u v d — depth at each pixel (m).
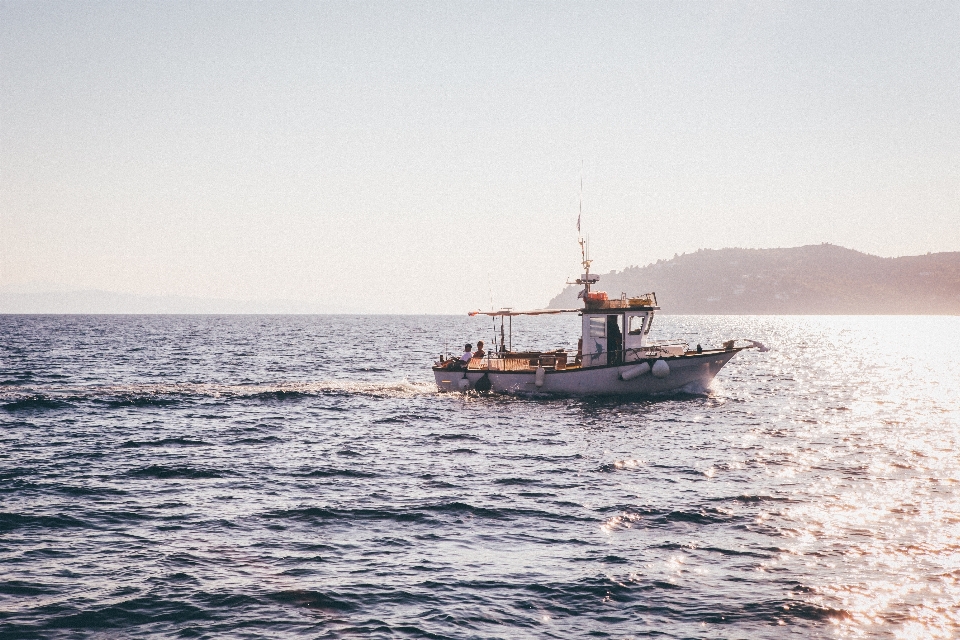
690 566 13.58
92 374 52.38
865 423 31.75
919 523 16.17
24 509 17.20
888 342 134.75
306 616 11.52
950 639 10.61
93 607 11.77
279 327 191.62
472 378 38.28
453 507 17.62
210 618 11.42
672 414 33.09
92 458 23.12
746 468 22.08
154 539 15.15
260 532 15.65
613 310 35.97
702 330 189.62
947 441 27.02
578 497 18.62
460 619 11.39
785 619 11.29
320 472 21.47
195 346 92.25
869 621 11.20
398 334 142.38
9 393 37.88
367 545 14.84
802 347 113.38
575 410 33.84
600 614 11.55
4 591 12.37
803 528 15.84
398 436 27.64
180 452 24.22
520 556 14.19
